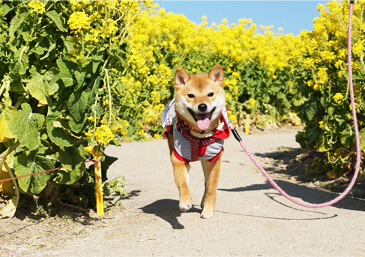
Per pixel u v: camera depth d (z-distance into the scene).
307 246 3.79
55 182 4.89
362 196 6.18
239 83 13.04
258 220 4.51
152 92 8.83
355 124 4.48
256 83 13.51
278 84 14.05
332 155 7.12
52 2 4.43
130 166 7.62
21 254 3.70
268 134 13.14
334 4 6.92
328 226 4.38
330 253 3.63
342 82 6.64
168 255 3.57
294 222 4.50
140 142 10.20
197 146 4.36
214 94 4.26
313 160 8.01
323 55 6.79
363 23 6.60
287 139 12.04
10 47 4.32
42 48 4.44
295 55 10.28
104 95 4.62
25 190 4.44
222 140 4.51
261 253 3.62
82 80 4.16
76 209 5.04
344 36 6.70
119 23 4.95
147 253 3.63
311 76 7.44
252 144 11.05
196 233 4.10
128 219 4.66
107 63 4.67
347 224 4.45
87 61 4.19
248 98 13.68
